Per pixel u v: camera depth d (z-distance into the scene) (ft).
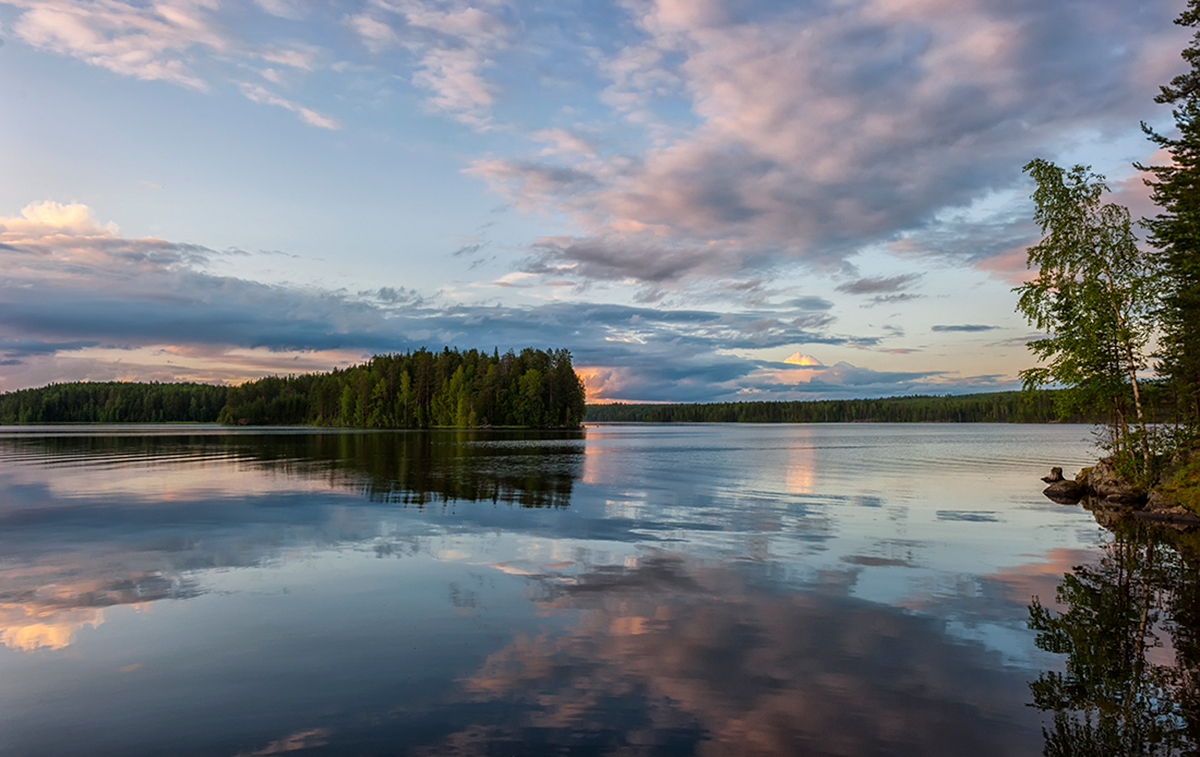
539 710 24.79
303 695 26.12
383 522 67.62
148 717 24.22
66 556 51.21
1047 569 49.96
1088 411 104.22
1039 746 22.43
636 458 186.09
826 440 348.59
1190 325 96.17
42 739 22.58
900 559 52.47
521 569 47.52
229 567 47.67
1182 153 93.50
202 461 151.02
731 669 28.96
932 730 23.50
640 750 21.75
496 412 506.07
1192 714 24.94
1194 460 87.71
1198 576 47.96
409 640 32.40
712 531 64.59
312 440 276.00
